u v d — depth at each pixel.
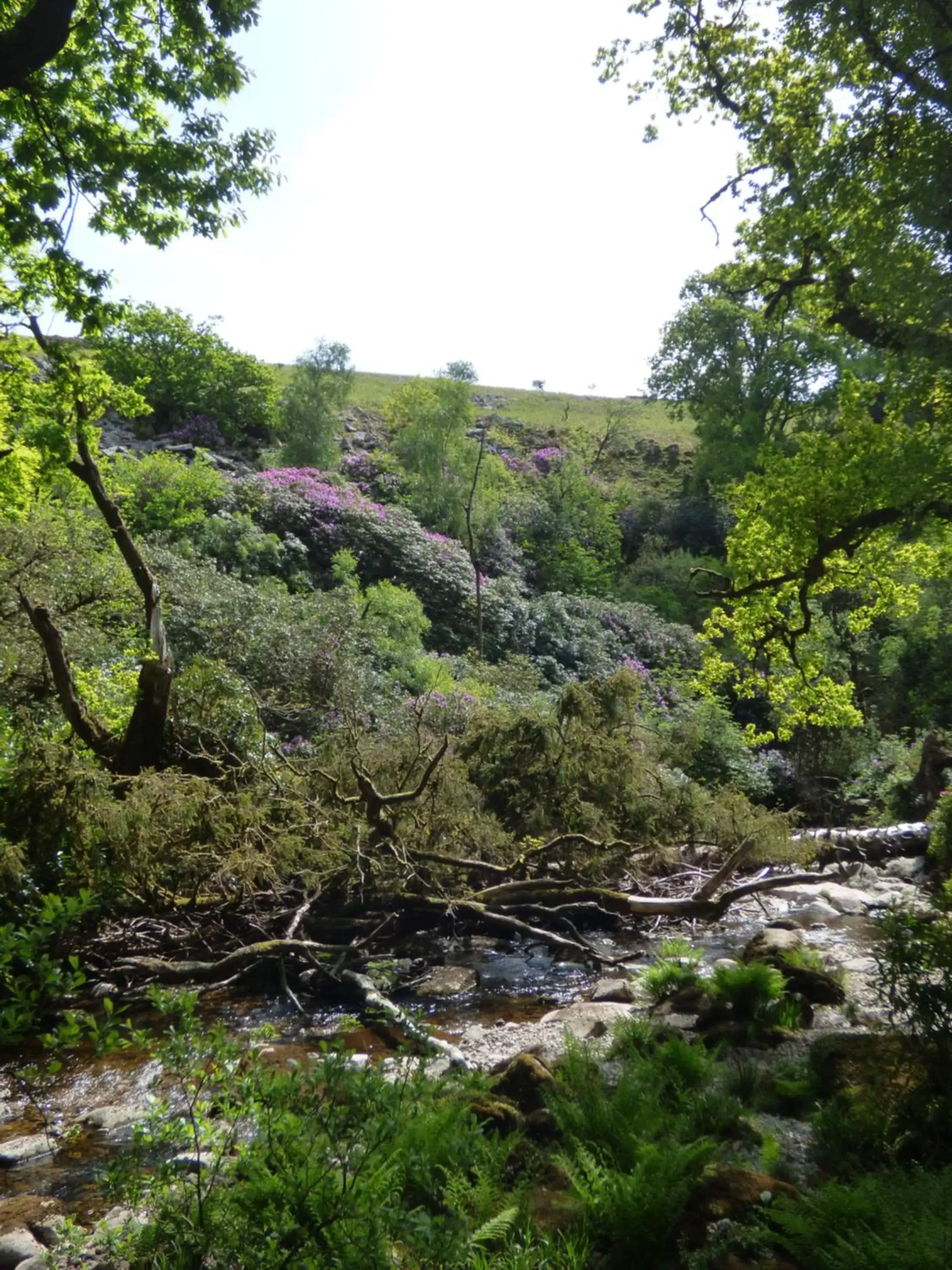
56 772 8.41
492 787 12.03
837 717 13.46
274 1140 3.71
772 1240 3.90
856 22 8.62
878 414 11.97
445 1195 4.03
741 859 11.16
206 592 15.62
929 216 8.47
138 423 29.03
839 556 11.86
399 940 10.24
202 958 9.27
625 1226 3.97
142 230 9.49
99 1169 4.96
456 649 23.67
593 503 36.59
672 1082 5.57
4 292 9.81
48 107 8.64
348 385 34.19
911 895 9.04
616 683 13.37
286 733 14.41
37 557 11.52
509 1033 7.72
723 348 36.97
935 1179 3.98
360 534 24.36
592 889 10.75
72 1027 4.40
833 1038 5.87
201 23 8.57
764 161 10.60
